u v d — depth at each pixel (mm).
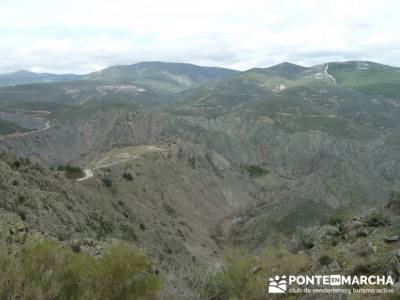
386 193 91500
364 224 18953
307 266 13953
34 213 29656
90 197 51469
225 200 113500
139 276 8047
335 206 81750
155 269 11844
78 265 7969
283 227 69312
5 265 7273
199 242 74750
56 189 42906
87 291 7473
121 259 7875
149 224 62188
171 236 62094
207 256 64438
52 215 32250
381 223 18531
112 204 59531
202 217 98188
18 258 7680
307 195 83500
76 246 16016
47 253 7996
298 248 19375
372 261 12703
